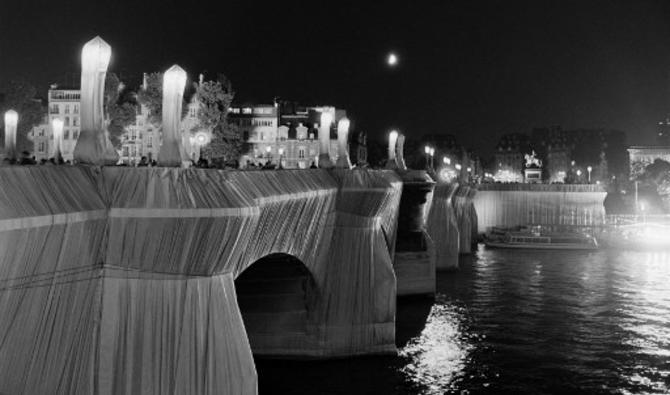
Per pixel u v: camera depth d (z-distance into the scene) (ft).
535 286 323.78
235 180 112.16
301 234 157.38
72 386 87.45
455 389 164.55
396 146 311.27
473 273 366.63
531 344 210.59
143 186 93.91
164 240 93.50
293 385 158.71
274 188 135.95
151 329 94.53
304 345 173.78
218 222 95.20
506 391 165.17
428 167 374.02
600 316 255.29
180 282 96.27
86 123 94.89
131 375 93.15
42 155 412.98
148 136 447.42
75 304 87.51
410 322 238.68
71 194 86.22
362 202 173.99
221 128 454.40
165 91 100.07
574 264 412.16
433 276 287.69
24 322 79.71
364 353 177.47
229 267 102.32
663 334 226.58
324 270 172.45
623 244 515.91
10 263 76.79
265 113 581.12
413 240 285.64
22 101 372.58
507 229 561.43
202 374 97.14
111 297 92.84
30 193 79.87
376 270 179.11
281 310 174.09
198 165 143.95
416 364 181.78
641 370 185.47
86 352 89.81
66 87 440.86
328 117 184.24
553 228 578.66
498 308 267.18
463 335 220.23
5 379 77.92
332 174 174.91
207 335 98.27
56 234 82.12
